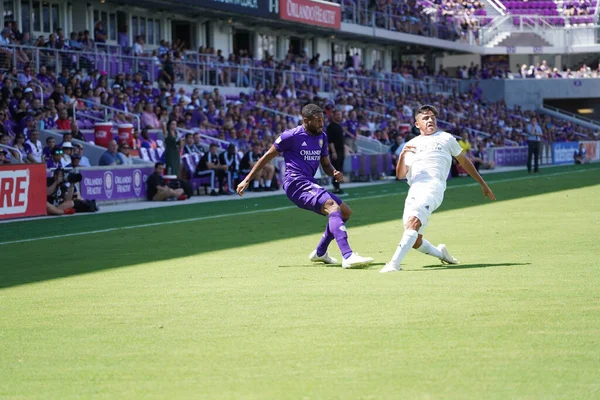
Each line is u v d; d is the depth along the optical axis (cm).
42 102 3306
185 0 4322
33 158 2583
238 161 3272
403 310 898
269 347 760
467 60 8356
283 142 1285
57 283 1181
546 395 607
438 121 5791
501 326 812
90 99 3522
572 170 4828
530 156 4588
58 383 671
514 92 7750
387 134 4894
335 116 3100
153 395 633
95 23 4431
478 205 2475
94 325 877
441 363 692
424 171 1220
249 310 929
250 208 2552
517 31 7994
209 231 1895
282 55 5934
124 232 1905
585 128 7738
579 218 2006
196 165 3300
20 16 3994
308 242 1648
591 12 8281
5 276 1267
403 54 7819
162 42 4519
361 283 1088
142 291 1085
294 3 5262
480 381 643
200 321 879
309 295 1009
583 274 1124
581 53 8338
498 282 1065
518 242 1548
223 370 692
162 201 2888
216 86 4544
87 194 2647
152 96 3894
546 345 740
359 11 6259
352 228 1916
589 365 680
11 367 722
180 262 1381
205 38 5234
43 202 2356
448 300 946
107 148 3141
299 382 653
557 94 7762
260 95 4612
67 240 1764
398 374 665
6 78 3188
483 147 5272
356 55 6788
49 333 846
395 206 2548
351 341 771
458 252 1420
